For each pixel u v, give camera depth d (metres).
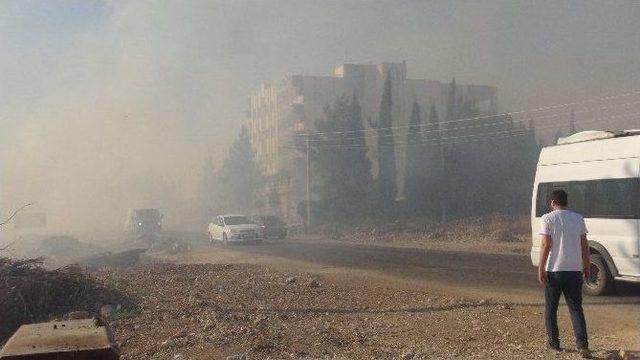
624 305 9.86
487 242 28.47
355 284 13.30
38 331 4.00
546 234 6.45
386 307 9.95
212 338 7.40
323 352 6.66
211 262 21.27
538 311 9.21
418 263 18.77
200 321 8.72
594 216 11.25
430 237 33.34
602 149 11.32
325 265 18.45
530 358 6.20
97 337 3.82
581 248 6.42
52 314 9.50
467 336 7.42
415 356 6.43
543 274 6.51
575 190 11.81
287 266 18.23
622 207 10.68
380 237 36.81
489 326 8.02
